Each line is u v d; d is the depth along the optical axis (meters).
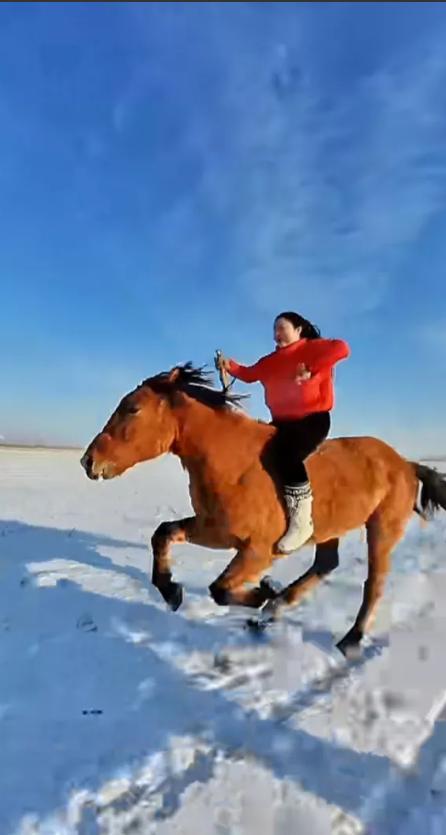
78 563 7.56
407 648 5.35
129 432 4.88
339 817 3.11
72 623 5.53
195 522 5.08
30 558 7.72
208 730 3.87
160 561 5.13
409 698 4.41
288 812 3.12
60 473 23.97
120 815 3.04
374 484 5.49
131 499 15.66
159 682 4.50
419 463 6.07
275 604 5.92
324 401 5.07
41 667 4.64
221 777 3.40
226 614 5.95
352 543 10.31
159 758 3.53
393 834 3.01
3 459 30.86
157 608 6.00
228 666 4.82
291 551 5.09
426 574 8.03
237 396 5.16
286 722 4.02
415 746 3.81
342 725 4.02
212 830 2.97
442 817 3.14
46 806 3.05
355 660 5.09
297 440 4.90
